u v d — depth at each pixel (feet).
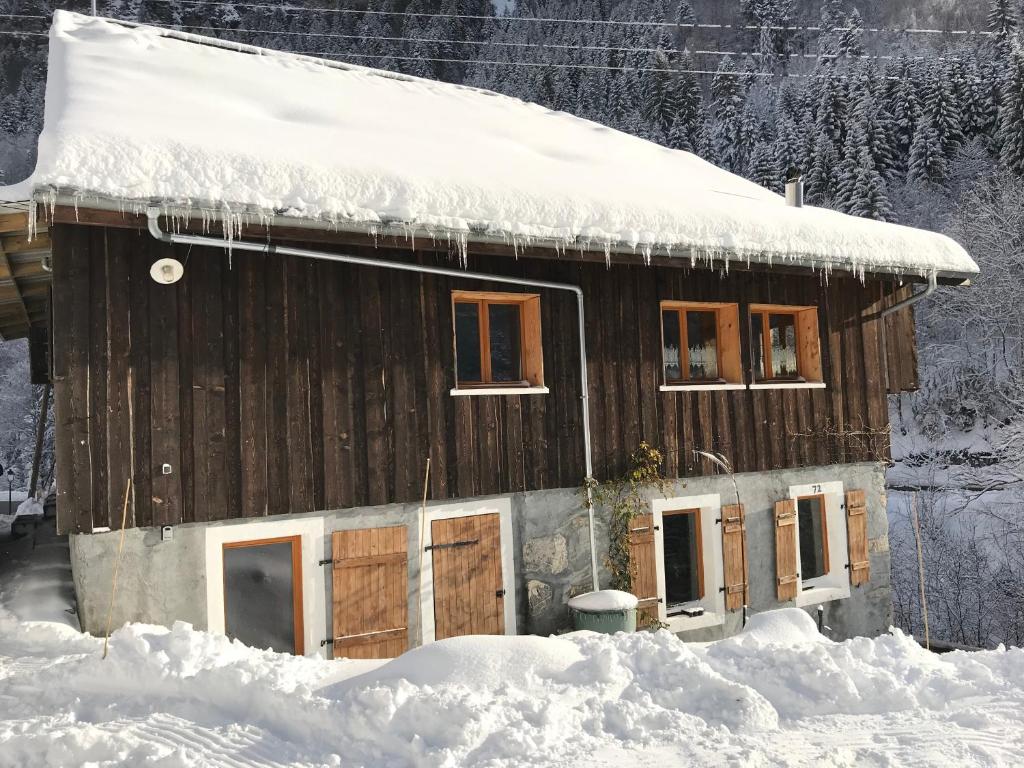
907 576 60.03
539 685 14.11
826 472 31.65
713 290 29.27
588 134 37.35
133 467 19.45
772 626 18.63
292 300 21.81
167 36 31.65
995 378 83.25
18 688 14.83
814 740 12.76
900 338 34.94
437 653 14.94
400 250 23.45
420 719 12.44
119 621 19.12
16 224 18.74
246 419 20.92
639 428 27.35
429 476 23.40
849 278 32.76
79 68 24.79
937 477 76.18
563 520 25.71
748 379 29.73
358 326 22.71
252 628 21.07
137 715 13.66
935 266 30.17
